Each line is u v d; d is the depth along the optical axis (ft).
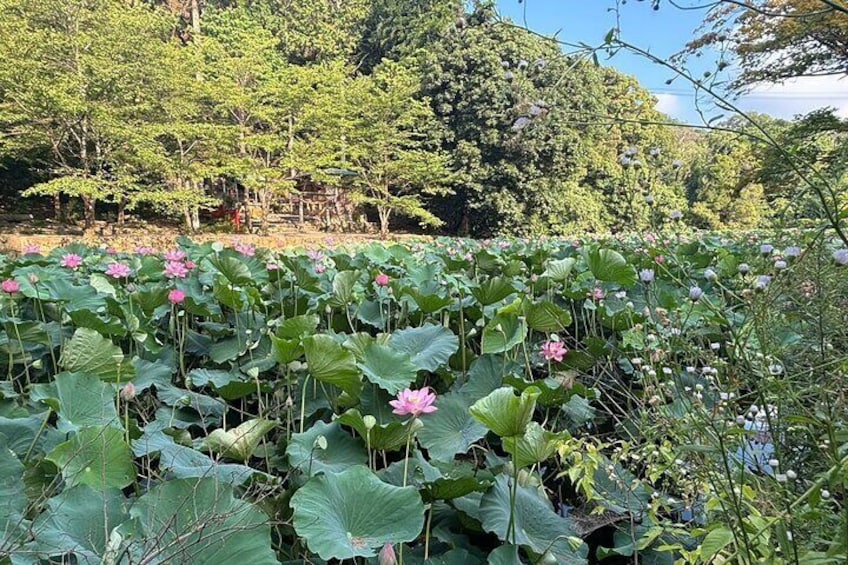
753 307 4.11
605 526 4.35
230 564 2.85
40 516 3.05
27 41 37.27
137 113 43.04
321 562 3.50
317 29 65.98
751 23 17.70
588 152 58.34
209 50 49.44
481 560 3.54
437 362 5.47
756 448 4.06
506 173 54.49
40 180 49.55
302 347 4.59
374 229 60.90
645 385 5.04
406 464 3.72
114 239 38.37
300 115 50.19
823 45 22.91
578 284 8.21
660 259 8.18
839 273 4.35
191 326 7.61
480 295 6.47
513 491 3.46
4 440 3.22
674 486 4.46
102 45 40.11
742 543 2.96
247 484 3.78
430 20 59.98
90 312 5.54
